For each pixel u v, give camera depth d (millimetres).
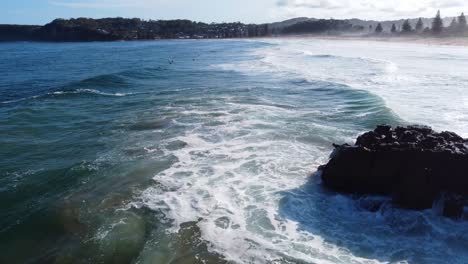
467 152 9992
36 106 22094
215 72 37719
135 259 8055
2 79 36656
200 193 10633
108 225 9289
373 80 28922
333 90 24750
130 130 16703
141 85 29875
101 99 24078
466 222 9148
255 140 14844
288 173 11906
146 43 144750
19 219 9828
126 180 11602
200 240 8523
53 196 10945
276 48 84250
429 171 9766
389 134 11531
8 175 12328
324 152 13617
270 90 25547
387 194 10453
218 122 17359
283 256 7910
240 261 7781
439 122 16828
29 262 8227
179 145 14430
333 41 132375
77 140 15602
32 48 111375
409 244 8430
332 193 10742
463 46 84125
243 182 11289
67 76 39000
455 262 7805
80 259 8180
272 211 9695
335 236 8711
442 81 27938
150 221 9352
